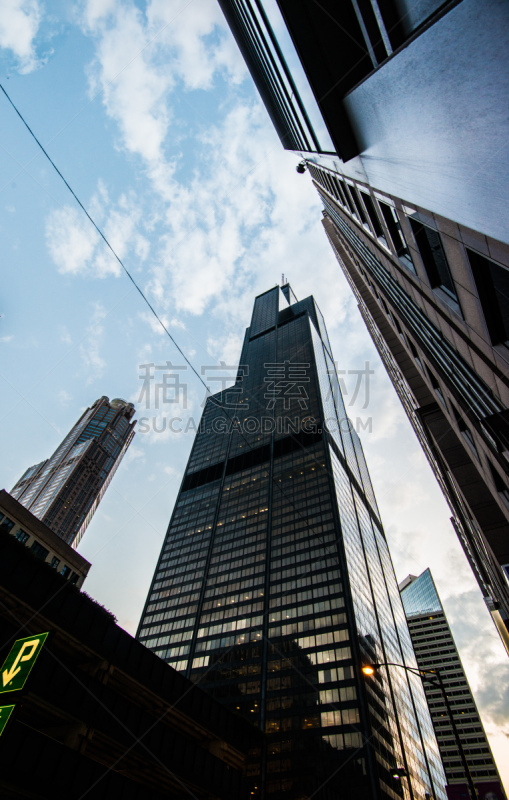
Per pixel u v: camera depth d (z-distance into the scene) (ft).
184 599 313.32
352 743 188.34
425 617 622.13
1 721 43.98
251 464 402.52
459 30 16.89
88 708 74.49
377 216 63.82
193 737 104.94
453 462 82.64
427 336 68.28
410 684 319.88
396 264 63.26
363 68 44.98
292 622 250.78
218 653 261.24
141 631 308.81
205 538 357.20
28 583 73.92
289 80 67.67
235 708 226.38
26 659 48.91
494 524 70.64
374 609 289.12
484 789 56.54
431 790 251.39
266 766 196.13
